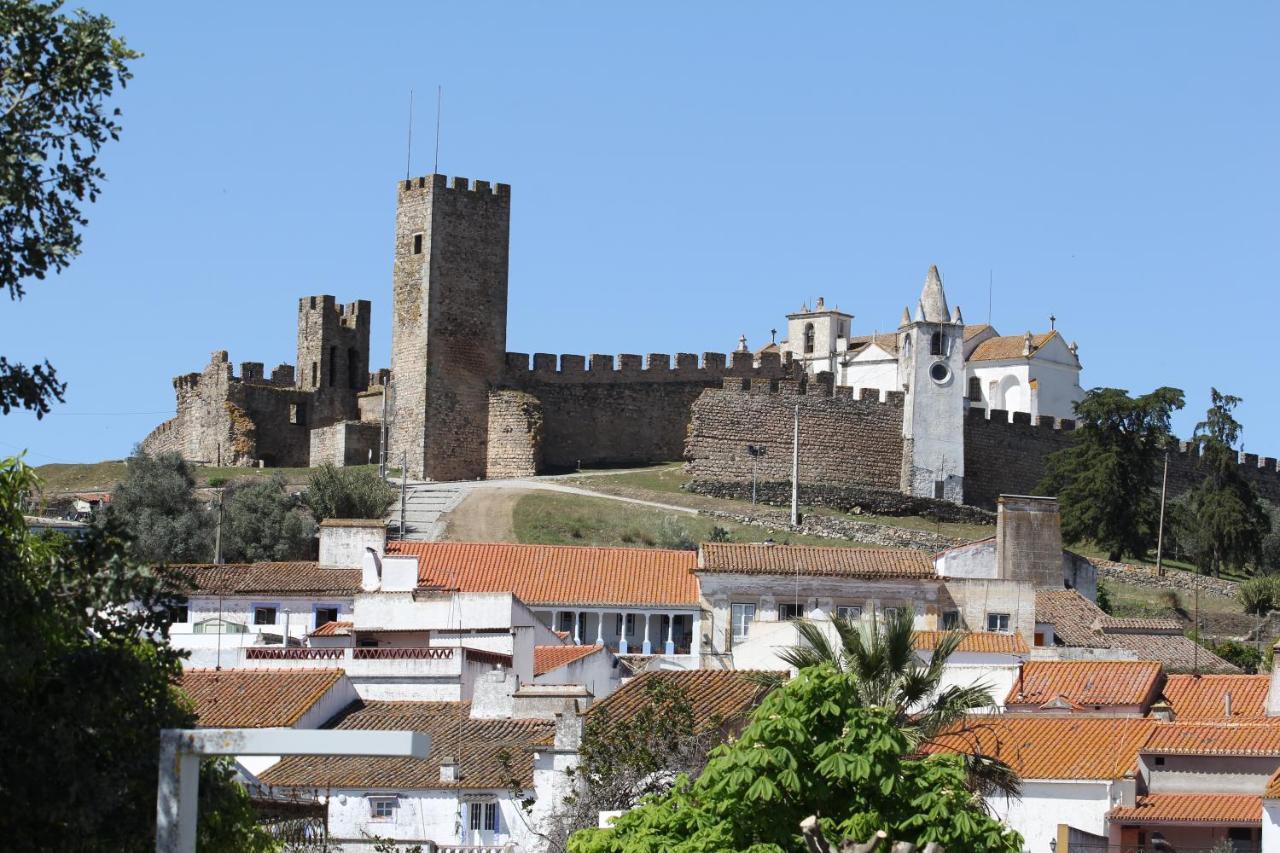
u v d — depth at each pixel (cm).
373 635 10250
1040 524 12800
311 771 8044
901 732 5606
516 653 9694
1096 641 12088
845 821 5325
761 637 10256
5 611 4825
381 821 7788
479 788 7781
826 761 5356
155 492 17862
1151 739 8388
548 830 7250
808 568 11388
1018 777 7569
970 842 5331
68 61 4981
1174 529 19912
